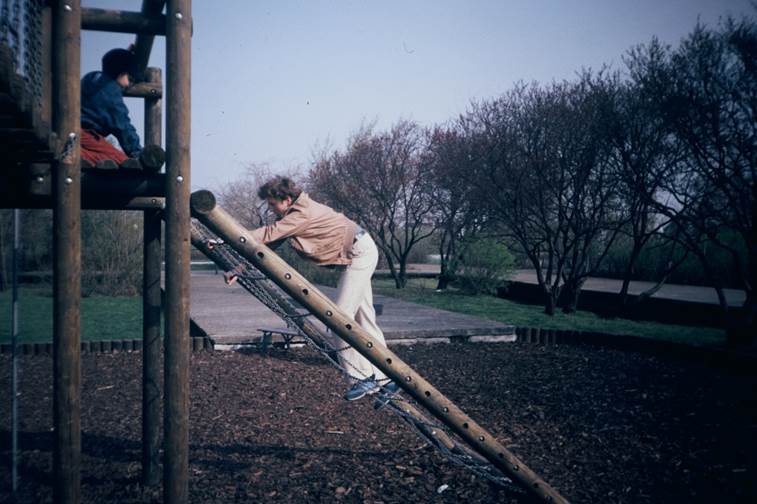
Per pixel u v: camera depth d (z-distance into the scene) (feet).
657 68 34.50
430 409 12.23
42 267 53.11
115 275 53.93
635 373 26.61
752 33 30.66
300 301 11.60
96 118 12.32
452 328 34.30
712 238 33.12
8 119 7.41
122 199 11.76
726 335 32.83
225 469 14.53
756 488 13.74
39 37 9.12
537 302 55.31
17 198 10.61
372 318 15.51
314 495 13.17
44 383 23.03
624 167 38.50
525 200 48.29
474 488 13.84
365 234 14.89
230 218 10.89
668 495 13.43
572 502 13.07
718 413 20.21
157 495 12.84
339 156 71.97
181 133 10.06
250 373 25.03
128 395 21.49
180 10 9.94
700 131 32.19
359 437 17.35
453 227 65.10
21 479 13.39
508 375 26.05
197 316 37.65
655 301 44.11
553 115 45.83
